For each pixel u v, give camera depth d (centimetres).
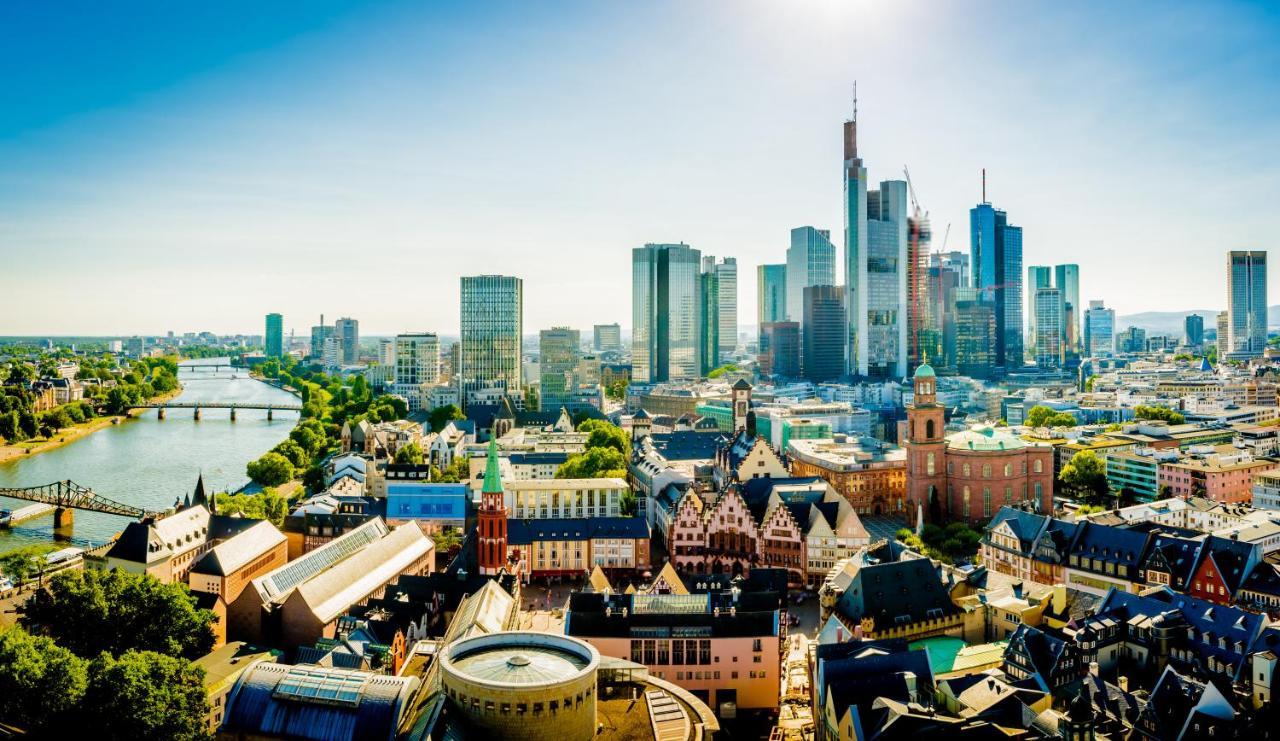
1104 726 13300
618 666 15438
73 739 14138
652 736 13075
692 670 17412
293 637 19512
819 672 14825
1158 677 16075
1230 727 13075
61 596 17638
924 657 14838
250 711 12400
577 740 12319
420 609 19988
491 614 17562
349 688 12356
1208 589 19900
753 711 17450
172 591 18225
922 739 12144
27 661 14588
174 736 14062
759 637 17438
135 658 14588
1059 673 15262
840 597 19462
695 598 18200
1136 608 17175
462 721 12094
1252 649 15288
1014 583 19738
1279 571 19125
